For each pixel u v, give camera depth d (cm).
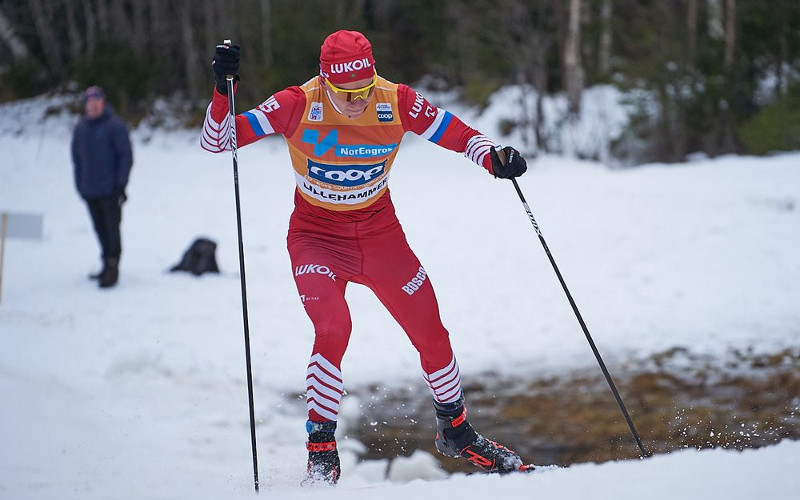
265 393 1400
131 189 3669
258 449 1145
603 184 3269
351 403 1384
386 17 5947
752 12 4466
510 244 2397
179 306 1861
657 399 1362
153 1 5856
